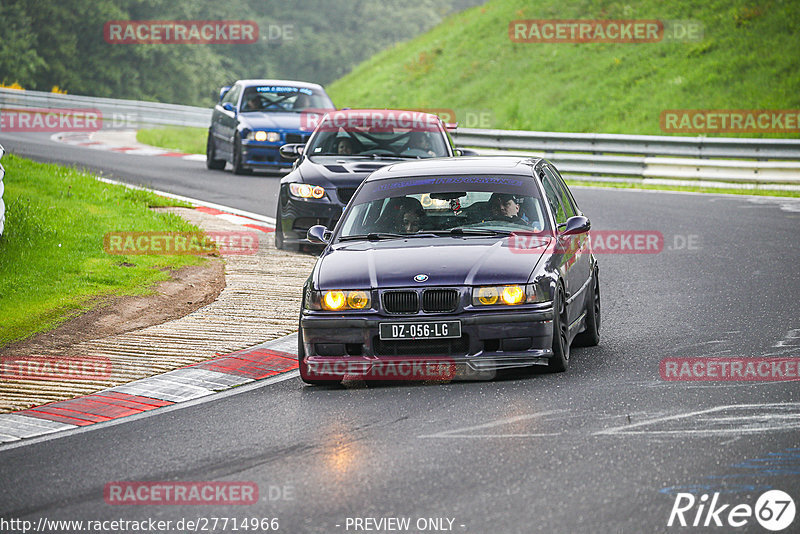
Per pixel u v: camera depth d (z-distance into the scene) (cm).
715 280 4469
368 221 3288
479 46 16600
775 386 2745
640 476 2056
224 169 8731
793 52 12619
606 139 8669
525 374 2989
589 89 13625
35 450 2448
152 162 8956
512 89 14650
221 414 2695
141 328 3725
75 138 11031
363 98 16712
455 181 3388
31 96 13725
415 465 2175
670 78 13050
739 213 6562
